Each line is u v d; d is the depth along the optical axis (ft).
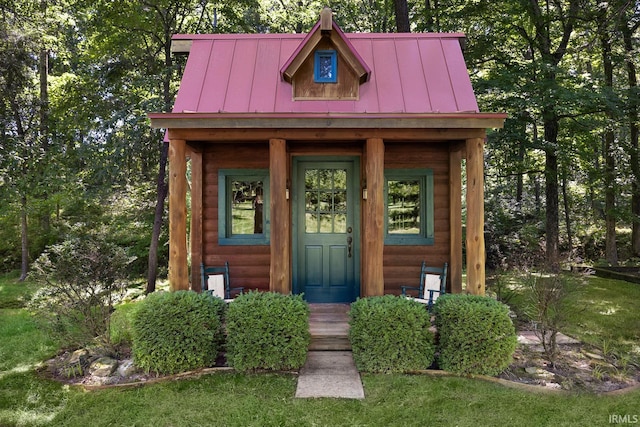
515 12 35.17
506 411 11.78
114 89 35.37
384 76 19.62
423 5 46.34
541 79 32.53
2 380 14.29
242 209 21.16
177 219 16.94
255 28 47.80
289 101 18.61
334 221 21.16
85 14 34.94
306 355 15.15
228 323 14.46
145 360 13.98
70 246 16.57
